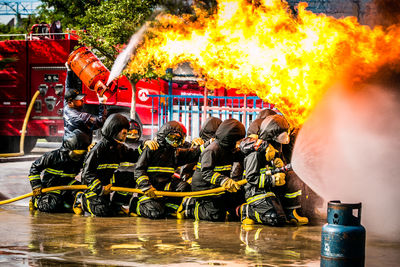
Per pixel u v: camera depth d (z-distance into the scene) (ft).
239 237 18.07
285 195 21.24
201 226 20.38
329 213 13.46
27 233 18.65
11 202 24.30
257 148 20.06
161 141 21.89
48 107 46.98
